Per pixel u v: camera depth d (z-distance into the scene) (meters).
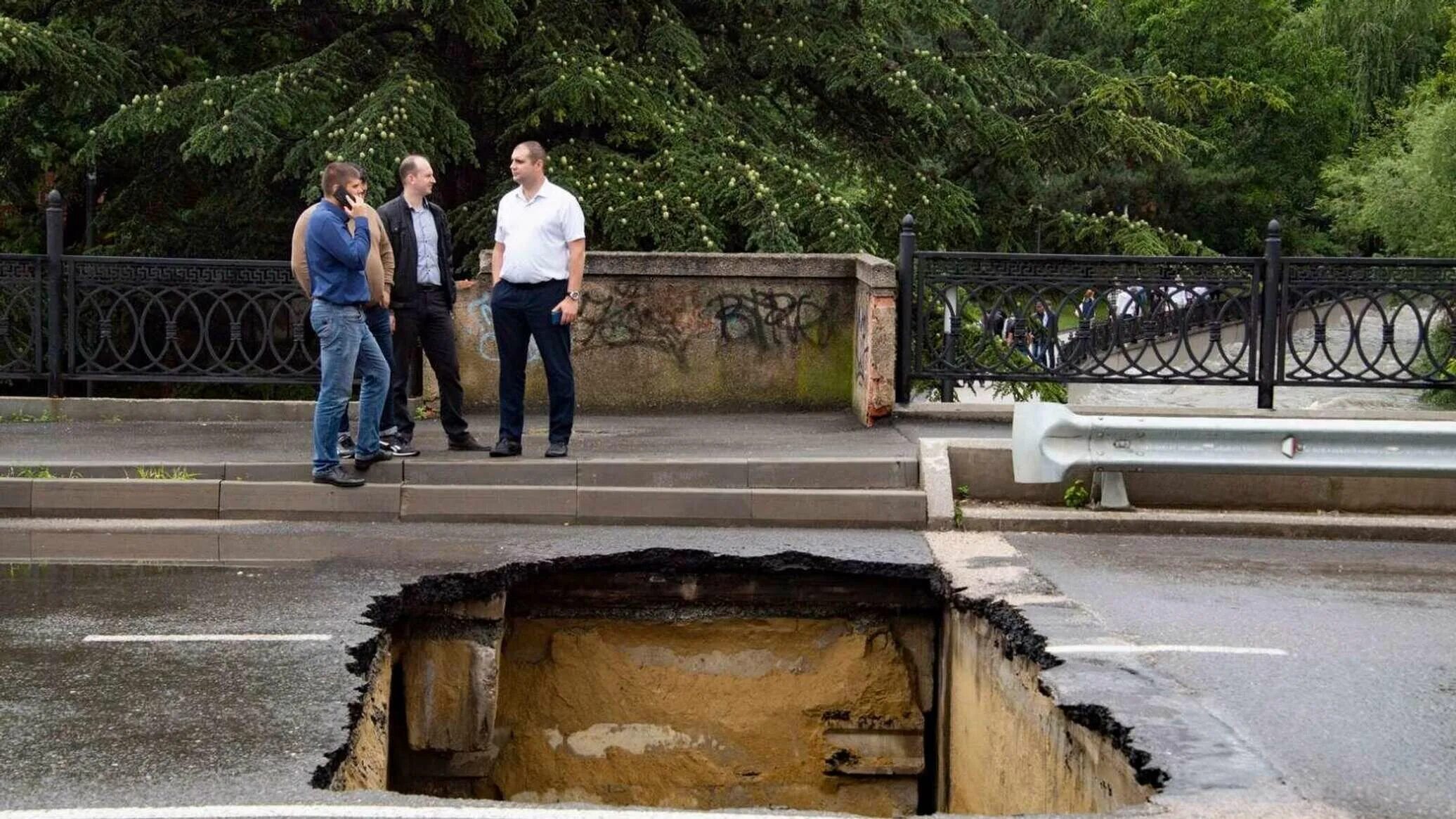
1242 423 8.99
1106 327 11.45
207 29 20.14
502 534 8.86
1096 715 5.73
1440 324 11.03
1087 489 9.43
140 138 19.47
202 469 9.52
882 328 11.19
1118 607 7.32
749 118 19.69
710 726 8.48
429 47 18.72
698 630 8.48
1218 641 6.73
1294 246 56.84
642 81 18.03
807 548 8.48
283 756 5.32
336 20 19.72
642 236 16.33
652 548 8.36
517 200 9.63
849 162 20.45
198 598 7.47
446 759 8.03
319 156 16.23
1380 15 54.94
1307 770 5.09
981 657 7.49
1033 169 22.84
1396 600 7.62
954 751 8.00
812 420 11.67
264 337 12.23
